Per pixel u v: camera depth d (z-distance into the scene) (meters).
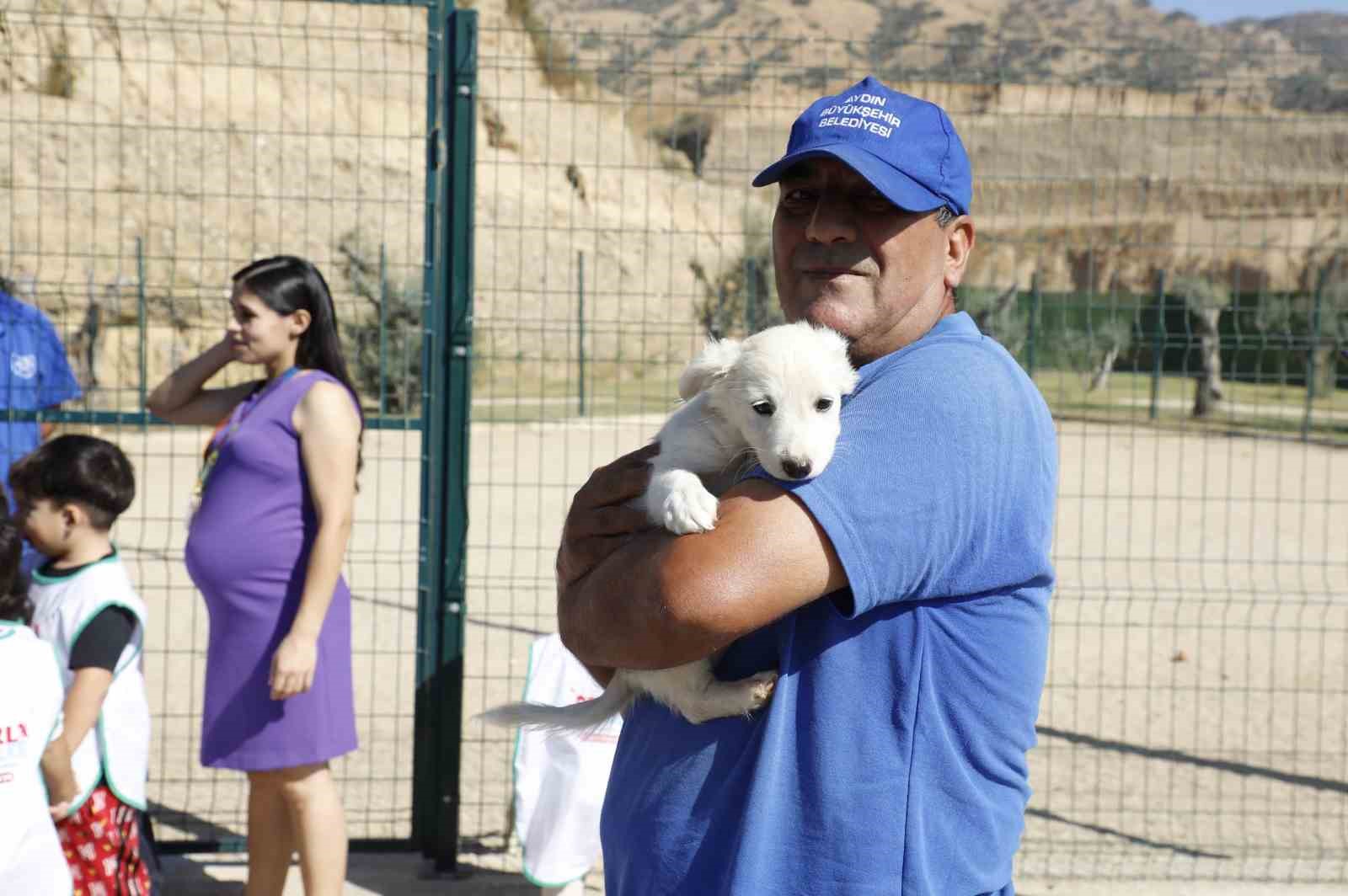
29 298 8.22
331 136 5.81
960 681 2.20
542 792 4.71
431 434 5.19
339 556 4.27
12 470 4.34
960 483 2.10
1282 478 17.81
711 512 2.12
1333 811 6.17
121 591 4.29
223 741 4.33
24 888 3.34
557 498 13.74
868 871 2.15
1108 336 18.22
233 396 5.12
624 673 2.66
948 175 2.48
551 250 19.31
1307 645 9.22
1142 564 11.88
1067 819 6.02
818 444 2.14
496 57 5.67
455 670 5.27
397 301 17.36
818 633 2.21
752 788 2.20
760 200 19.36
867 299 2.60
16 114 17.47
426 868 5.35
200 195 5.90
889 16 107.56
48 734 3.45
